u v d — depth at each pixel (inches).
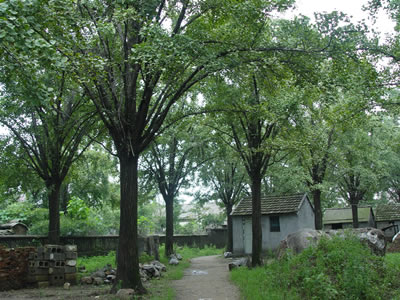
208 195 1170.0
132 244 407.8
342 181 1194.6
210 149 910.4
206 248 1416.1
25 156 635.5
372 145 1011.3
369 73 493.4
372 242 447.2
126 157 429.1
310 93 476.4
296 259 409.1
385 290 310.7
